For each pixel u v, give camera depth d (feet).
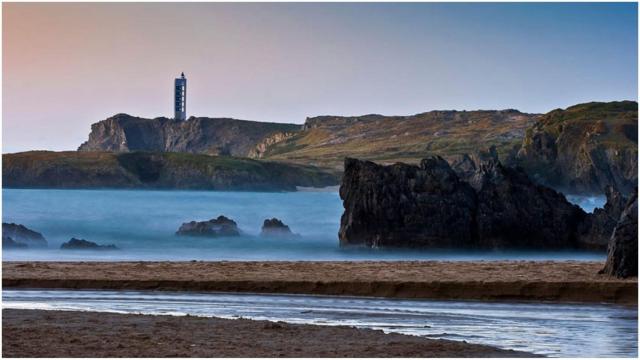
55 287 340.59
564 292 312.50
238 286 333.62
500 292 314.96
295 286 330.75
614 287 308.40
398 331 233.35
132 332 217.15
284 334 217.36
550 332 232.12
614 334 228.02
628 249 344.28
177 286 336.29
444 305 294.66
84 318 241.35
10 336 206.08
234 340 207.41
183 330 221.87
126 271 382.63
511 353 195.93
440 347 199.62
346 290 326.44
